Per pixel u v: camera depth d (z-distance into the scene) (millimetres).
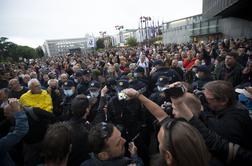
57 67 14969
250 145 1673
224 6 18859
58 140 1815
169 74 5770
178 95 1565
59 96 5336
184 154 1004
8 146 2318
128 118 3707
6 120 3184
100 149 1753
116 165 1724
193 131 1091
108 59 14859
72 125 2566
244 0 15484
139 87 4801
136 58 13695
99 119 3783
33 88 4676
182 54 10562
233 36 34031
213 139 1461
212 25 40781
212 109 1938
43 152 1852
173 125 1132
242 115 1723
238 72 4828
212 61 9922
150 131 3943
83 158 2449
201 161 1019
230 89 1811
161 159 1131
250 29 28750
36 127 2986
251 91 2562
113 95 4152
